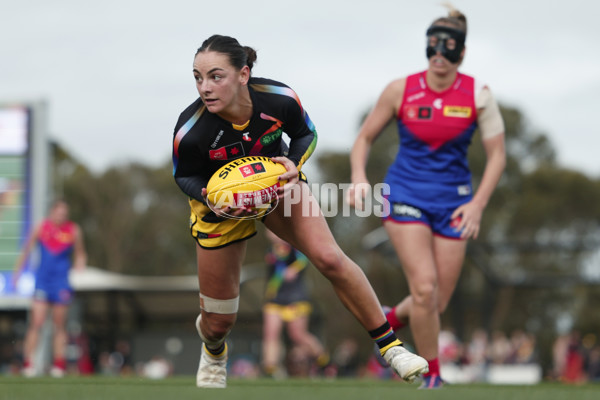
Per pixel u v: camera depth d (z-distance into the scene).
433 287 22.05
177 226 183.25
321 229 17.22
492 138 23.34
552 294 168.75
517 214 180.75
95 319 92.81
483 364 82.12
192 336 88.06
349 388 18.56
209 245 17.73
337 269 17.12
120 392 15.36
